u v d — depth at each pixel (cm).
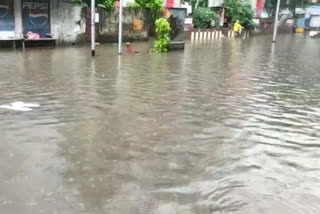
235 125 808
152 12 3344
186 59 1970
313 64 1961
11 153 611
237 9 4478
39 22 2317
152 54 2147
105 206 456
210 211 453
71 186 504
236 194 498
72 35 2539
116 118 823
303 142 716
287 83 1357
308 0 6338
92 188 500
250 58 2153
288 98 1101
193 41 3381
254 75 1524
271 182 539
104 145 657
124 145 659
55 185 506
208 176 549
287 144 702
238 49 2714
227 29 4156
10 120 788
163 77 1379
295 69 1750
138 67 1608
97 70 1481
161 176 543
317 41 4000
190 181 530
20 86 1132
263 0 5297
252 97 1097
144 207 456
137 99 1009
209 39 3728
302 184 538
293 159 630
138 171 556
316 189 524
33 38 2270
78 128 745
